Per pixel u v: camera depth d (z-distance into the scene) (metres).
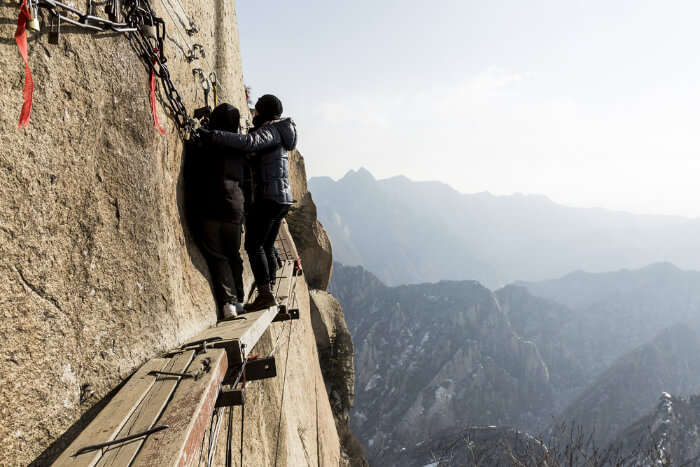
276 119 4.39
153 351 2.98
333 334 29.77
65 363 2.11
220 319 4.41
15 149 1.84
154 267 3.13
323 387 20.36
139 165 2.99
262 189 4.29
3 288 1.74
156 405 2.21
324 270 30.66
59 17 2.04
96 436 1.95
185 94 4.53
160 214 3.30
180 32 4.50
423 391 186.38
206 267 4.32
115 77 2.70
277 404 7.88
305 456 10.53
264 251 4.94
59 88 2.17
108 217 2.59
